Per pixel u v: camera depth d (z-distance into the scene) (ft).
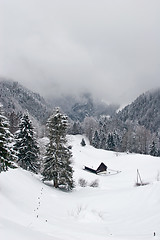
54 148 88.94
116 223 44.14
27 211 42.98
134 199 60.23
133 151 356.18
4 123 49.49
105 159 260.42
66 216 49.06
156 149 303.68
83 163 235.20
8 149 48.21
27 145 98.84
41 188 72.64
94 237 31.22
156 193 57.06
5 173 65.21
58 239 24.25
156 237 32.40
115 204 60.23
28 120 101.14
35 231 25.38
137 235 34.63
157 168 174.40
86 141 403.75
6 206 38.96
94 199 68.59
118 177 173.78
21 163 98.32
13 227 23.24
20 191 57.47
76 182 132.26
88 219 46.06
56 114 91.09
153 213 45.52
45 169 89.71
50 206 55.42
